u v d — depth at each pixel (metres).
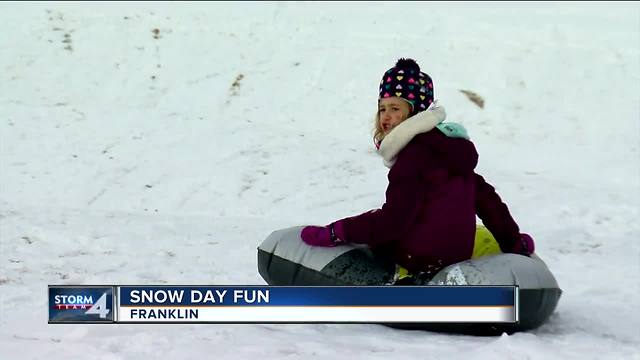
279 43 16.86
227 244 8.41
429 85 4.77
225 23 17.36
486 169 12.81
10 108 14.32
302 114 15.01
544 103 15.22
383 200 11.55
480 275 4.50
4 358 3.81
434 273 4.68
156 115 14.60
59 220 9.33
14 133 13.52
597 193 11.61
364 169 12.66
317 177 12.30
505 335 4.29
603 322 5.23
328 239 4.78
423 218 4.66
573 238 9.24
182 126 14.22
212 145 13.44
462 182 4.69
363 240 4.65
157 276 6.75
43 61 15.86
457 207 4.65
